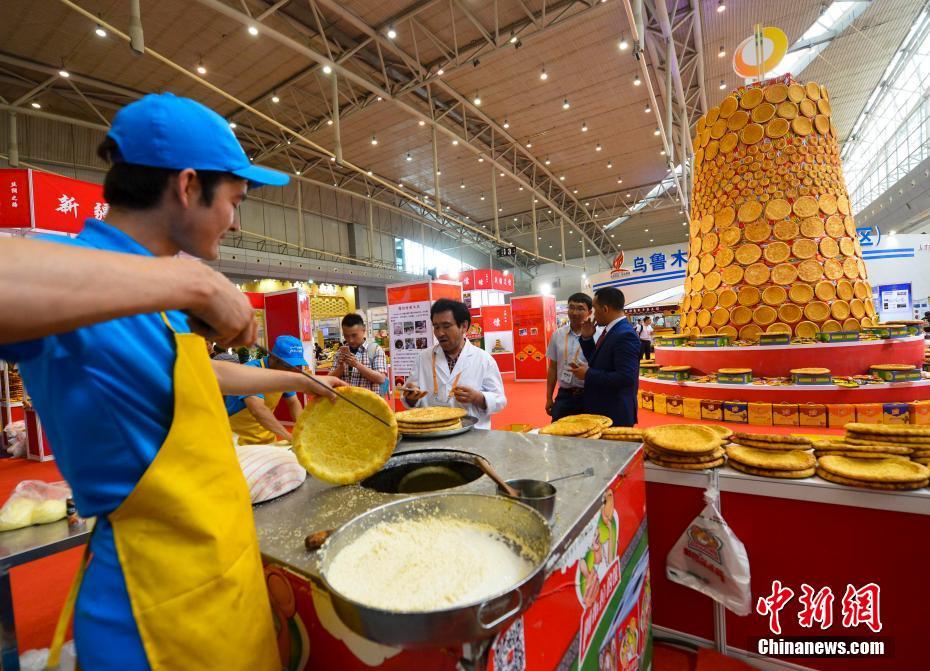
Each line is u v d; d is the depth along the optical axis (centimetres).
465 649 51
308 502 94
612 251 2708
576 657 80
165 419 57
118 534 54
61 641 55
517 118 1102
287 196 1552
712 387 466
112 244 58
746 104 501
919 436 135
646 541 135
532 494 90
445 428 140
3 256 35
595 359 239
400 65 878
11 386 550
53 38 725
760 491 138
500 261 2666
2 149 922
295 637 71
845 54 1028
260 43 769
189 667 54
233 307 52
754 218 493
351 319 357
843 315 466
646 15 759
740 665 140
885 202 1484
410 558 67
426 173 1458
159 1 647
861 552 125
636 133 1231
